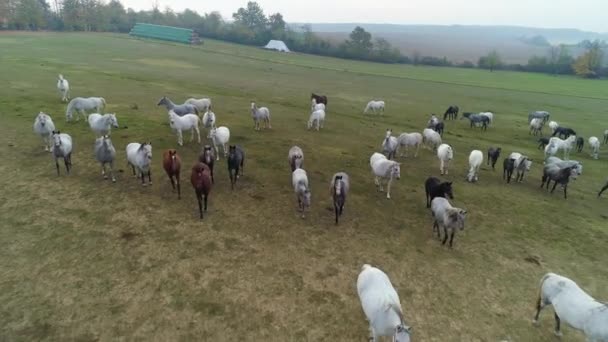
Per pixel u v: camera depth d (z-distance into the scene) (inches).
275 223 506.0
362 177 700.7
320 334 325.4
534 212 607.8
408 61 4362.7
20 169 600.4
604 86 2886.3
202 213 508.7
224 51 3535.9
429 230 520.7
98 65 1854.1
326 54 4439.0
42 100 1035.9
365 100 1631.4
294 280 391.5
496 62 4151.1
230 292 366.0
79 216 479.2
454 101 1798.7
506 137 1153.4
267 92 1584.6
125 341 301.7
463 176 753.6
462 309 369.7
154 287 363.6
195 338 310.2
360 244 471.8
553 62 4121.6
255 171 681.0
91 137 773.9
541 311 374.6
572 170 694.5
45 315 320.5
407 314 356.8
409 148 919.7
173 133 856.9
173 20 5620.1
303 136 940.0
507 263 455.8
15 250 403.5
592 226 573.3
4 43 2468.0
